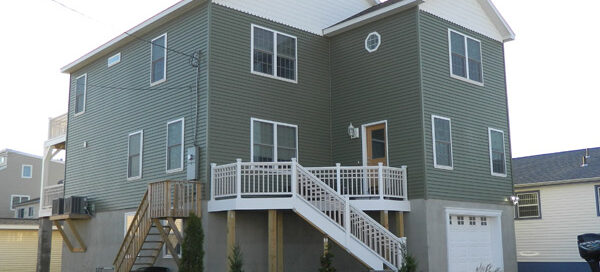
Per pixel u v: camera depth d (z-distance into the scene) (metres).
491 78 19.56
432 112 16.78
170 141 17.02
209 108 15.74
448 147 17.22
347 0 20.27
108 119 20.19
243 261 15.22
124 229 18.55
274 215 14.54
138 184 18.16
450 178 17.03
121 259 16.25
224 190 14.97
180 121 16.72
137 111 18.73
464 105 18.12
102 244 19.52
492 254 18.53
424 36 17.03
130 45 19.53
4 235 30.42
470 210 17.53
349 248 14.48
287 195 15.26
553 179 23.89
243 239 15.37
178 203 14.84
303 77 18.25
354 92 18.27
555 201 23.97
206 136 15.63
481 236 18.25
